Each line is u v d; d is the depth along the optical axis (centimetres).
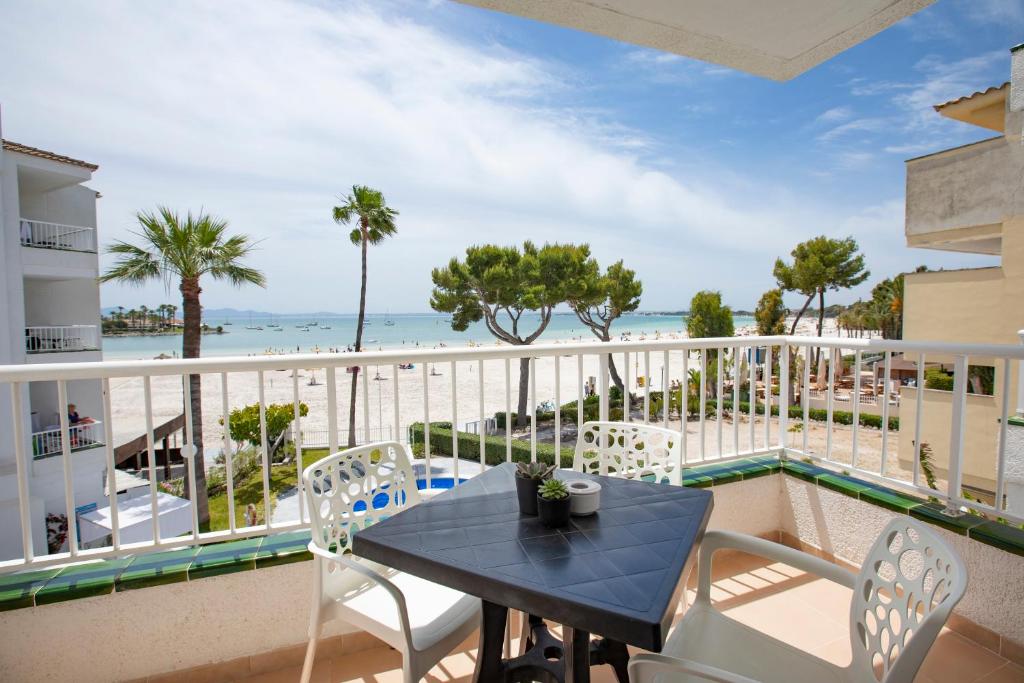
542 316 2031
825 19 202
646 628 91
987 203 945
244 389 3234
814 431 1819
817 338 281
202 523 1140
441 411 2523
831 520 263
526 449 1069
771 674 126
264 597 198
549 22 206
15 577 180
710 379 2202
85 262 1271
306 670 156
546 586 103
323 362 211
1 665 173
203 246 1323
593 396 2228
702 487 266
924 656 92
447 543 124
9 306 1086
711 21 204
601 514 140
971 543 207
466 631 150
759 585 254
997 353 201
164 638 187
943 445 1084
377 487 186
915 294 1138
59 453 1076
